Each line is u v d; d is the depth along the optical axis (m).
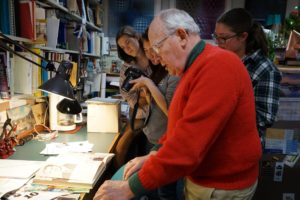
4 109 1.62
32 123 1.93
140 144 2.06
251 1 4.21
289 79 1.84
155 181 0.83
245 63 1.35
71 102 1.76
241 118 0.87
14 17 1.61
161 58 0.97
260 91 1.29
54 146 1.66
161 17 0.91
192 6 4.30
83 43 3.15
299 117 1.89
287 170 1.93
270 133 1.90
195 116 0.78
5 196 1.05
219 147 0.89
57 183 1.15
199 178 0.96
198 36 0.94
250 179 0.96
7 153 1.51
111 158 1.50
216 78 0.80
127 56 2.00
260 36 1.36
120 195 0.88
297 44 1.94
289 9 4.12
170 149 0.80
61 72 1.43
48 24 2.16
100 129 2.06
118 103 2.07
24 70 1.71
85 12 3.29
